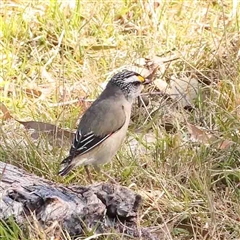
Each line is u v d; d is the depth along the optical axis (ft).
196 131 35.29
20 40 44.47
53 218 27.50
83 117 31.35
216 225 29.17
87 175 32.91
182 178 32.78
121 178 32.81
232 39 43.06
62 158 33.78
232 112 36.96
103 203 28.50
